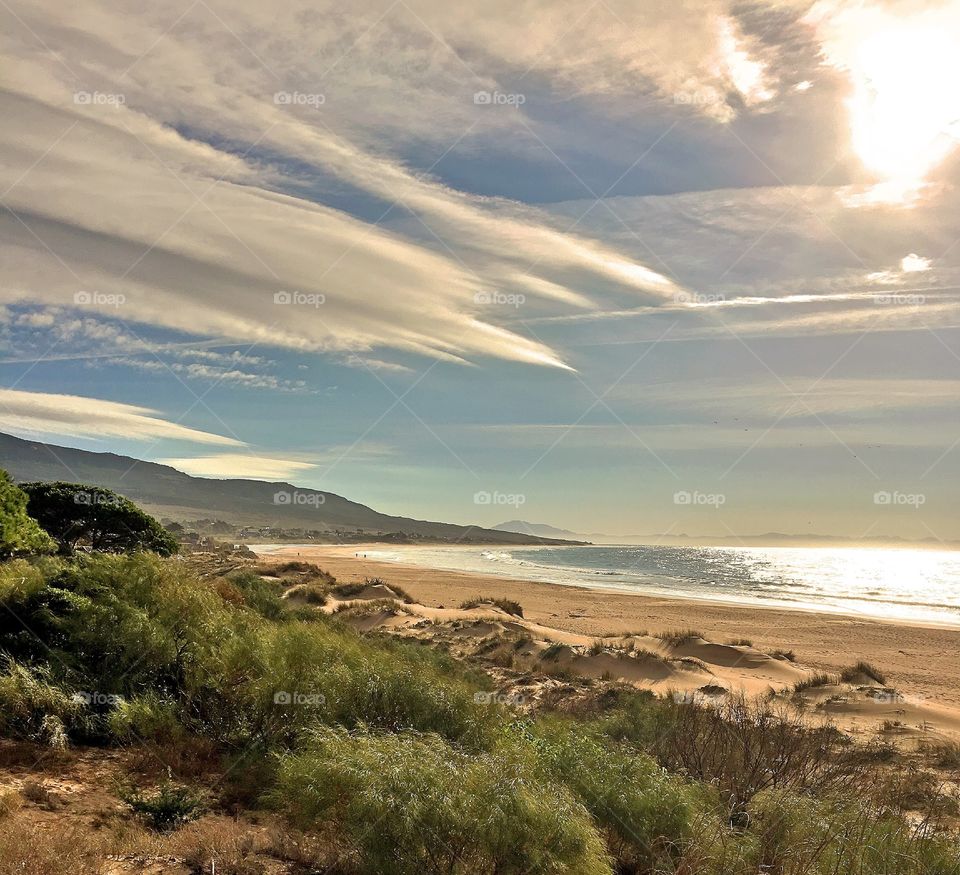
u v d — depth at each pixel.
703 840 5.80
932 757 11.69
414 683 8.00
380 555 139.00
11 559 11.21
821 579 89.19
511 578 72.06
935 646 31.17
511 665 20.86
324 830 5.30
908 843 5.86
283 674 7.84
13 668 7.59
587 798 6.25
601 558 146.75
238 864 4.93
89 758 6.90
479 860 4.89
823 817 6.12
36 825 5.07
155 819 5.62
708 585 72.25
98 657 8.40
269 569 46.97
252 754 7.19
